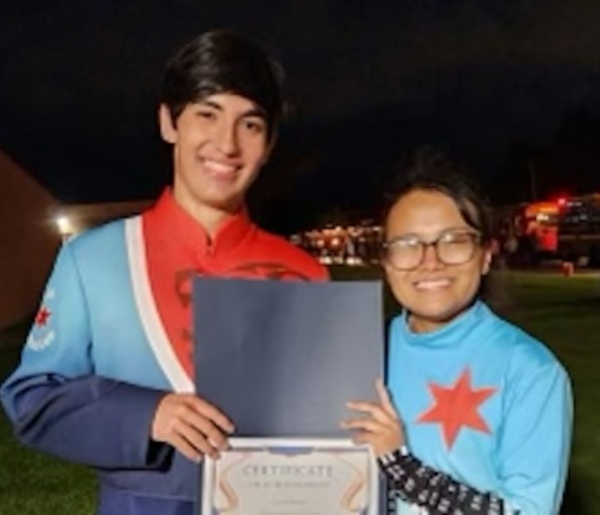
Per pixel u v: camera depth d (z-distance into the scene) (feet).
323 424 6.53
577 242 96.84
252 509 6.38
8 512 17.10
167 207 7.04
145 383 6.63
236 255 7.06
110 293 6.70
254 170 6.91
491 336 6.96
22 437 6.60
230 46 6.76
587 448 19.51
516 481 6.58
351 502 6.48
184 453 6.21
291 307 6.54
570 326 41.39
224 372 6.38
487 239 7.15
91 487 18.39
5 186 59.26
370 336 6.64
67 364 6.68
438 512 6.47
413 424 6.92
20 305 60.54
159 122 7.20
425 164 7.24
